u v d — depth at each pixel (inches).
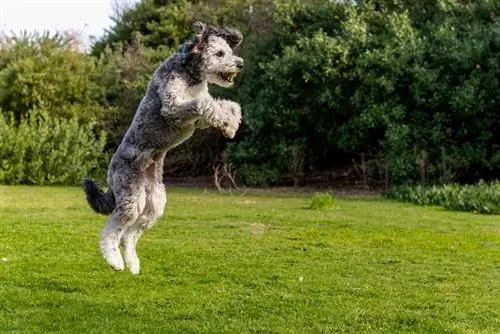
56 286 358.3
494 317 313.0
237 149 959.6
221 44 259.9
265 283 366.0
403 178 839.1
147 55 1166.3
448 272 393.7
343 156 1039.6
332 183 971.9
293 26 989.8
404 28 868.6
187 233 506.3
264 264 406.3
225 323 302.0
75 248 445.4
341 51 867.4
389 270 397.1
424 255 435.8
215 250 444.1
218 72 258.4
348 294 347.3
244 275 380.8
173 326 297.6
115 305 327.3
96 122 1098.7
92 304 328.2
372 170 942.4
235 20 1125.1
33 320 302.8
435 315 314.8
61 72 1146.0
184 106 250.7
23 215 595.8
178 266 400.8
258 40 1014.4
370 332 292.5
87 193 280.8
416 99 837.8
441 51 849.5
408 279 378.0
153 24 1293.1
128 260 281.9
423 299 339.6
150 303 331.9
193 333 289.6
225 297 340.8
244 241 475.8
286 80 908.0
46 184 1013.8
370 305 328.8
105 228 273.3
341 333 291.3
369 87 872.3
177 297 340.8
